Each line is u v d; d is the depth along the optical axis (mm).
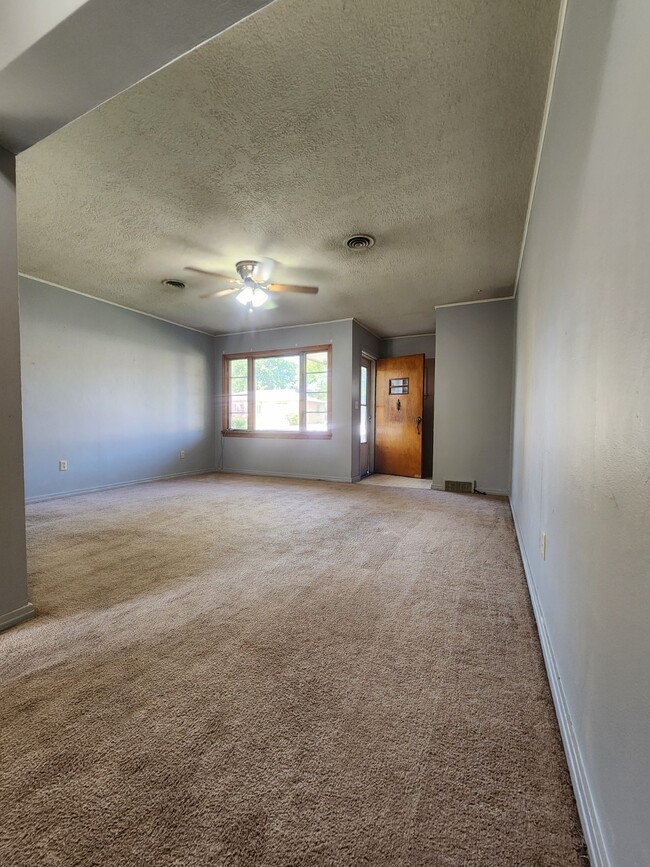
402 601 2016
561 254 1478
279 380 6375
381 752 1116
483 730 1197
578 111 1214
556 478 1483
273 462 6387
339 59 1604
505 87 1736
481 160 2227
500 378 4824
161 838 884
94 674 1447
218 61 1606
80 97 1458
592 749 889
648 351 650
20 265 3852
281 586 2191
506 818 933
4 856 841
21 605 1810
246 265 3664
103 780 1021
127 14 1147
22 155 2189
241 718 1240
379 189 2512
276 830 903
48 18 1208
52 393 4453
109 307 5051
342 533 3178
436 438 5148
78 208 2744
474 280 4141
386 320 5840
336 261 3645
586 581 1013
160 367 5816
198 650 1599
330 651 1595
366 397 6637
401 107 1855
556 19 1445
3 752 1105
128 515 3752
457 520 3586
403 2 1393
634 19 729
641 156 690
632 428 717
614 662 777
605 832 775
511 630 1748
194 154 2188
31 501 4273
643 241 678
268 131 2012
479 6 1410
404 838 888
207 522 3506
